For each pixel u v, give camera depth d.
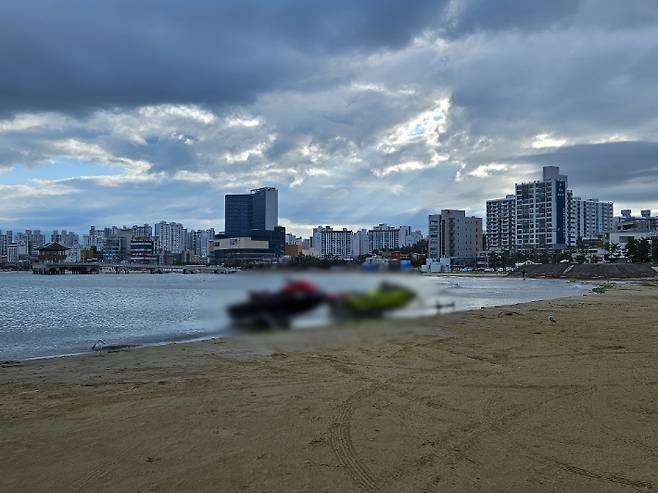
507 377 10.46
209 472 5.67
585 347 14.35
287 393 9.24
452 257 185.38
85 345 18.91
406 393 9.19
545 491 5.14
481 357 12.84
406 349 14.10
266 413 7.96
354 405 8.40
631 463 5.84
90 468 5.82
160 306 42.78
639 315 24.30
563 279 114.19
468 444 6.51
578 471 5.62
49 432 7.09
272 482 5.39
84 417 7.82
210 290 72.69
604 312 26.08
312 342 15.57
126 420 7.64
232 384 10.06
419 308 23.11
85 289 82.88
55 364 12.81
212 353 14.14
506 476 5.51
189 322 27.70
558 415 7.75
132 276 181.62
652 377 10.38
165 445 6.54
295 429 7.15
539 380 10.16
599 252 152.62
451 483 5.34
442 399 8.74
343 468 5.76
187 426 7.32
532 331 18.02
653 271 117.25
